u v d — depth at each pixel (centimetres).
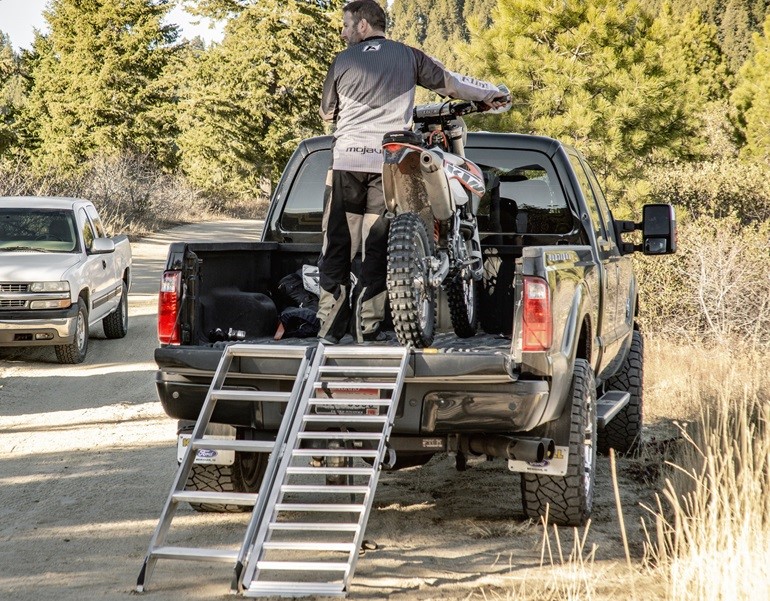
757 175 2817
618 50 2747
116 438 1279
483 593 671
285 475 718
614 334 1077
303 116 9438
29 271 1788
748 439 788
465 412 774
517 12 2811
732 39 16475
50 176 4978
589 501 880
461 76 905
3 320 1759
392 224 819
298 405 762
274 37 9356
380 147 859
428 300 845
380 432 748
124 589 721
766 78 5441
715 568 653
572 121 2567
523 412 770
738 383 1388
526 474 854
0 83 9488
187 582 742
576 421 841
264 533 696
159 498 993
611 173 2705
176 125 8925
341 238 874
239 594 708
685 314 2089
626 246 1196
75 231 1958
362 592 705
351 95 869
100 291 1986
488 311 998
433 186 823
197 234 5694
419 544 830
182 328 830
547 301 773
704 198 2753
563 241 1007
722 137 5366
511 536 849
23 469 1113
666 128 2811
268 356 780
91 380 1705
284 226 1084
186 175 9719
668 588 691
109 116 8612
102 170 6044
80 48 8650
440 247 884
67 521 909
